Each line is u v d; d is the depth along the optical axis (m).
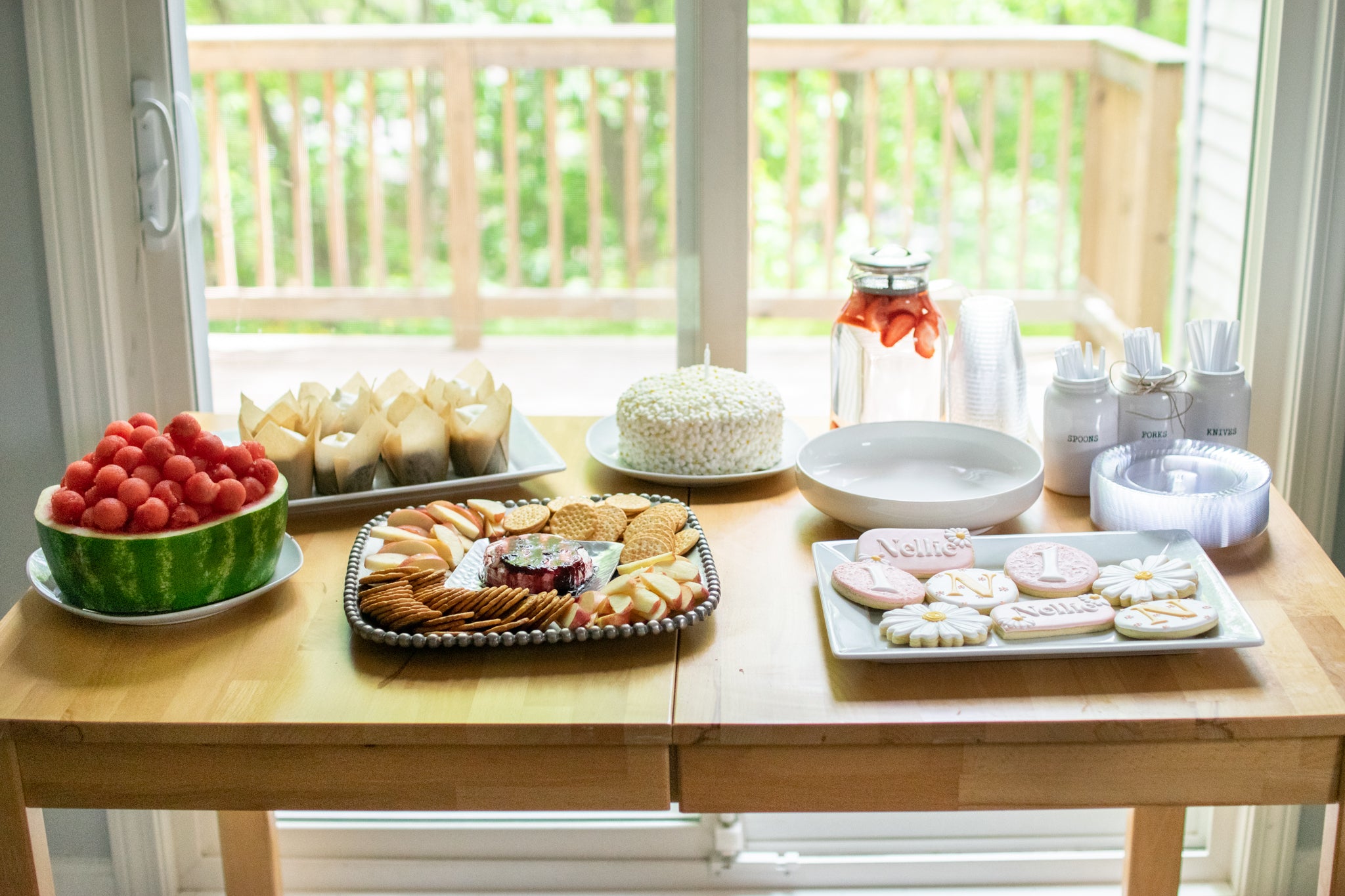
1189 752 0.94
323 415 1.33
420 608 1.03
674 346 2.01
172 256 1.59
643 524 1.19
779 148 2.81
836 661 1.01
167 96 1.53
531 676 0.99
